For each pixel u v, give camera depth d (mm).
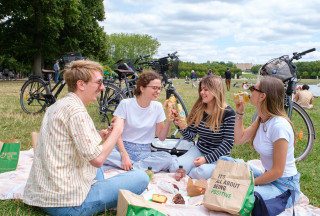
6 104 8055
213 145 3350
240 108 2723
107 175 3057
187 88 19875
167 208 2410
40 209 2322
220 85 3188
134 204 1957
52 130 2006
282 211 2318
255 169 2729
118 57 72438
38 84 6391
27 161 3523
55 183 2021
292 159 2408
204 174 3086
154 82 3178
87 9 23562
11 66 37844
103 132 2598
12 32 22156
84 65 2076
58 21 19781
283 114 2389
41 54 22688
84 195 2129
